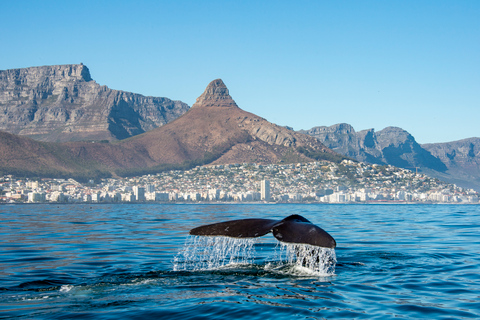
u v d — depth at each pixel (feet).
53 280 44.47
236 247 67.67
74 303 34.09
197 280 41.98
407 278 44.01
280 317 30.40
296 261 52.60
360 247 72.49
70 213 273.54
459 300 35.70
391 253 62.69
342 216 223.30
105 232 112.68
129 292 37.42
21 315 30.96
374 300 35.29
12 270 51.55
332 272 46.52
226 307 32.53
